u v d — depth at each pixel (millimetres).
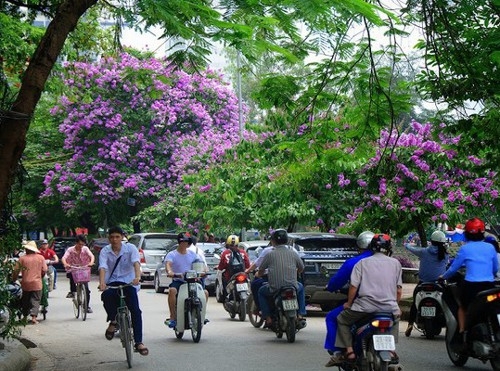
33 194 49750
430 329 15008
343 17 7566
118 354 14102
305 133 14859
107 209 46906
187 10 7895
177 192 40938
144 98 42312
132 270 12812
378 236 9297
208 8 7934
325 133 14516
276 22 8031
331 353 9617
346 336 9383
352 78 12922
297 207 26531
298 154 15180
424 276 15148
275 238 15438
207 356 13500
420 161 21062
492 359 10922
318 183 26078
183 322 15508
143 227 45406
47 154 45812
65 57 19828
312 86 13117
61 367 12805
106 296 12773
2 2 12609
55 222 54188
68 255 21125
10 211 13031
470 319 11109
